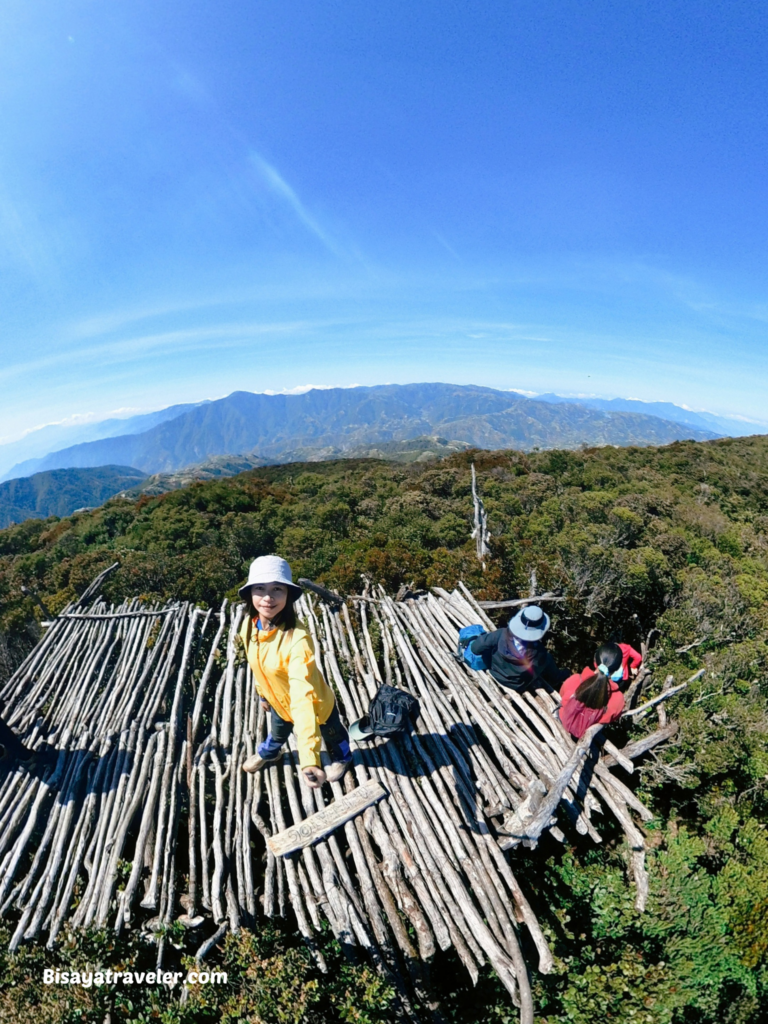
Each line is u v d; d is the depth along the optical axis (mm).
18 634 9273
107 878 3373
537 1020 3779
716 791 5664
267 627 2980
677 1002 3795
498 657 4586
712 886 4801
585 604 9195
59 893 3375
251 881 3408
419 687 4848
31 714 4723
